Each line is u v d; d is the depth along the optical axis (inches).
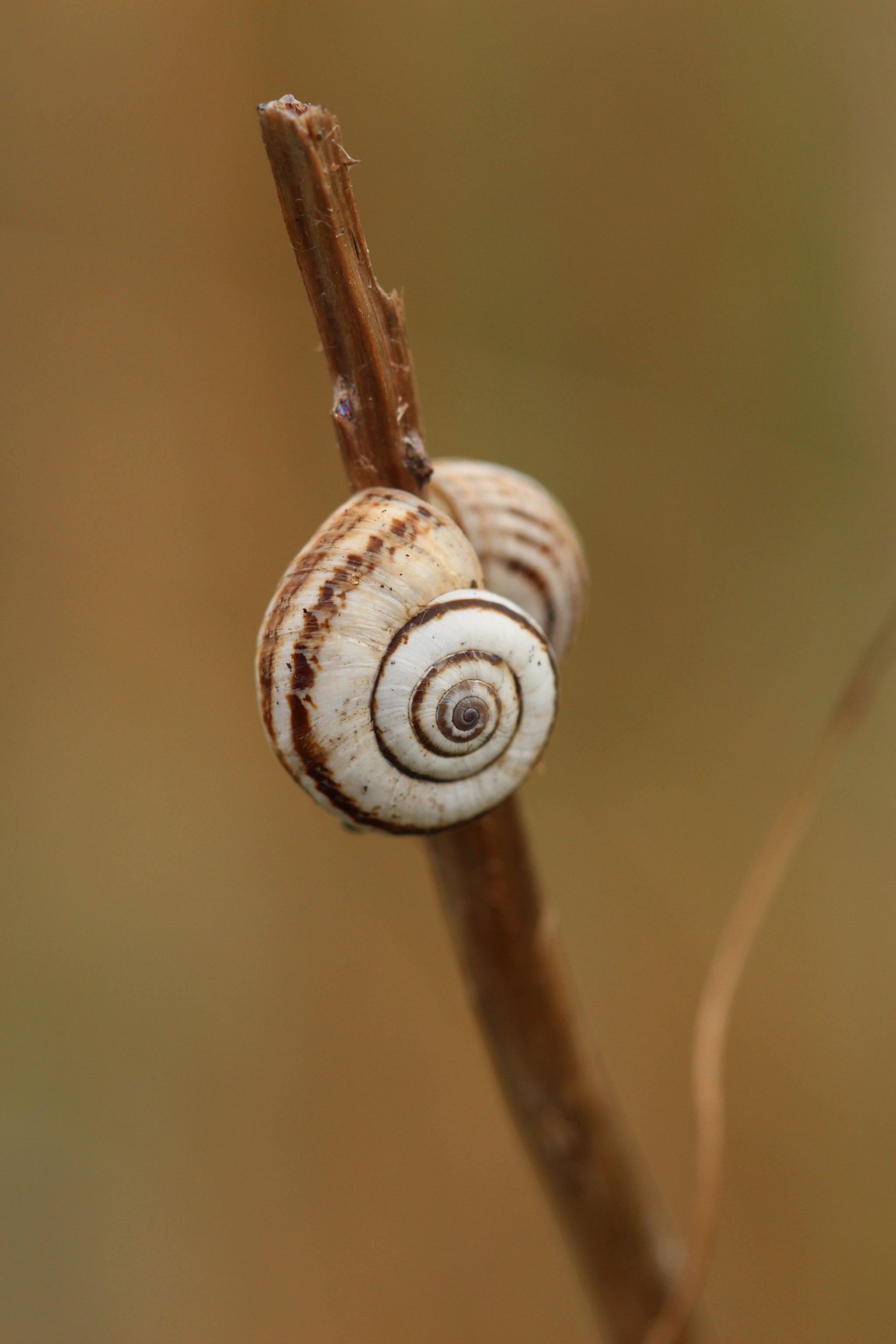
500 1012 11.0
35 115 16.7
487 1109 17.4
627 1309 11.2
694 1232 11.3
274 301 17.4
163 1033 17.7
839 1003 16.3
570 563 11.0
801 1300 15.7
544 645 10.7
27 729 18.3
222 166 17.1
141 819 18.2
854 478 17.1
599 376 18.1
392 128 17.3
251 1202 17.3
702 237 17.5
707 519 18.0
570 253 17.8
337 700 10.6
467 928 10.9
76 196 17.0
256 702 17.7
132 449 17.6
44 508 17.6
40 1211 17.1
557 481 18.2
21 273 17.0
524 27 17.3
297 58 16.9
